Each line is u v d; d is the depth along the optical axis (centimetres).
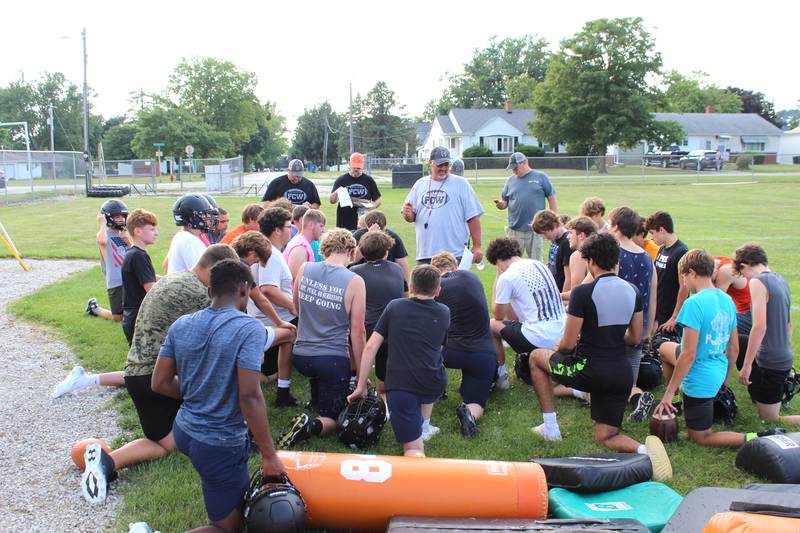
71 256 1306
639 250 563
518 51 10125
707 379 456
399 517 334
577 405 552
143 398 415
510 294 548
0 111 9244
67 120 9288
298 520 321
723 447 458
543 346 527
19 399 554
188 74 7850
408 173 3447
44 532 358
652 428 474
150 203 2745
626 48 5188
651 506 355
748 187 3366
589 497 367
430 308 435
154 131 6328
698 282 457
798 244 1434
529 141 7156
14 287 1016
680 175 4300
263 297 509
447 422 517
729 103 9331
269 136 10425
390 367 431
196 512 374
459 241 718
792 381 511
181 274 412
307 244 613
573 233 628
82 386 553
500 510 343
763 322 479
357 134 7719
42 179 3403
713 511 324
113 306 771
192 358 316
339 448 460
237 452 321
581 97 5278
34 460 445
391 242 555
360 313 474
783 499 319
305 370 479
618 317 439
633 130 5166
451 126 7312
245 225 661
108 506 385
